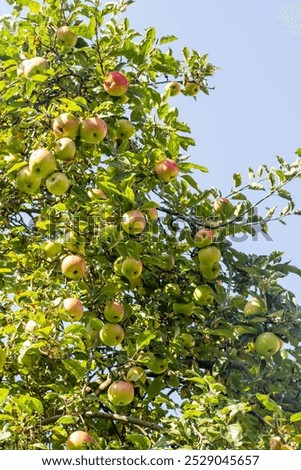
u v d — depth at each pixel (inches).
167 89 310.2
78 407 231.5
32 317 231.0
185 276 280.4
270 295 270.5
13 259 265.7
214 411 216.4
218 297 265.4
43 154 242.8
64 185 244.5
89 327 259.9
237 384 259.0
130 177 243.1
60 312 239.9
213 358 275.6
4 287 273.0
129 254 248.4
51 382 263.3
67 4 277.7
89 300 262.7
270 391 249.3
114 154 256.8
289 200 260.4
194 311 269.0
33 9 278.8
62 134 246.5
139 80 290.0
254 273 267.9
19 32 281.6
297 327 263.7
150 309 265.4
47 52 274.4
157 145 278.5
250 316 265.1
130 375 251.9
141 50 274.4
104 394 251.4
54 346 236.1
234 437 202.1
